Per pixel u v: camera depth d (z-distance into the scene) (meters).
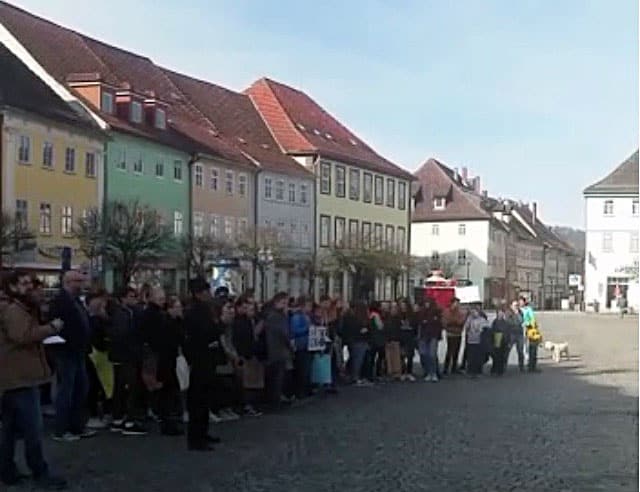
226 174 67.19
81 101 54.00
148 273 50.16
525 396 22.14
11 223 40.75
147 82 66.62
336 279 77.81
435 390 23.42
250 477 11.67
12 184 46.78
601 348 43.28
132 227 46.94
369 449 14.00
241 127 75.31
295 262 72.62
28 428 10.85
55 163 50.22
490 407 19.80
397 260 77.62
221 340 15.27
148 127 59.41
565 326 66.31
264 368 18.67
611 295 109.75
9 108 46.66
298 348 20.83
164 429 14.80
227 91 77.38
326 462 12.81
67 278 13.98
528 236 146.38
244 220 69.25
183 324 14.38
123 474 11.77
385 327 25.84
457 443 14.72
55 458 12.75
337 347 24.28
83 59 59.16
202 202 64.12
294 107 82.62
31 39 55.53
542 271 152.75
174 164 61.25
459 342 28.80
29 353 10.85
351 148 86.88
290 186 75.38
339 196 82.00
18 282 10.97
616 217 109.81
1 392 10.84
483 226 118.38
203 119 70.31
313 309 21.50
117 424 15.05
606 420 17.80
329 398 21.30
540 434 15.84
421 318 26.50
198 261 53.59
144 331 14.66
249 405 18.39
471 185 138.00
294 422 17.05
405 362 26.61
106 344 15.20
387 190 90.12
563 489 11.16
